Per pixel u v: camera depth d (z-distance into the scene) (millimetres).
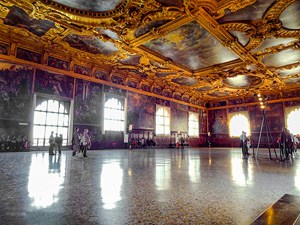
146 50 16359
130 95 24328
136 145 23953
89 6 11242
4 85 15453
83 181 4926
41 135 17484
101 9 11461
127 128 23438
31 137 16516
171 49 16219
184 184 4648
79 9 11500
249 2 10094
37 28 14141
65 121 18969
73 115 19109
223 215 2717
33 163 8617
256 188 4266
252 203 3244
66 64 19000
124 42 14922
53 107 18375
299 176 5742
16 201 3287
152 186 4430
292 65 19375
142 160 10391
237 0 9961
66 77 18953
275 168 7500
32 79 16828
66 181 4918
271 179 5281
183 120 31688
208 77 23266
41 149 17188
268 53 16656
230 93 31469
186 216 2678
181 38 14258
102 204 3178
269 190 4090
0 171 6359
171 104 29844
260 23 12172
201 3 10180
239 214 2750
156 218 2605
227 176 5711
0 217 2586
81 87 19953
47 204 3154
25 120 16281
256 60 17891
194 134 33594
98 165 8156
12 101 15758
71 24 13156
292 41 14547
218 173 6238
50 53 17766
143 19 11883
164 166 7953
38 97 17484
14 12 12219
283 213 2547
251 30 12883
